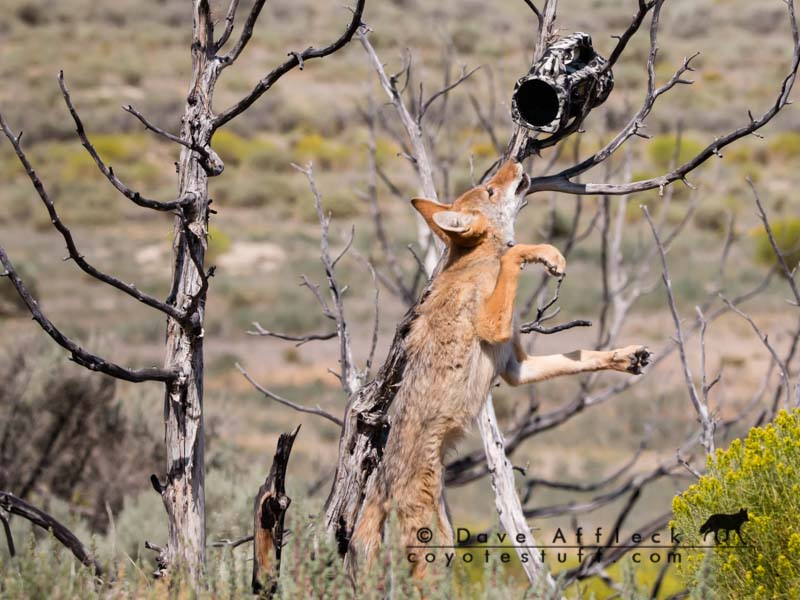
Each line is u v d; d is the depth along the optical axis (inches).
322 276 4284.0
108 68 7190.0
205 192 607.8
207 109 615.8
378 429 613.0
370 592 495.5
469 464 1056.8
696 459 1433.3
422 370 601.3
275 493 549.3
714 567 550.9
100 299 3892.7
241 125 6520.7
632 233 4557.1
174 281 615.5
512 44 6702.8
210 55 626.5
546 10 631.8
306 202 5260.8
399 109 821.2
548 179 634.2
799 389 717.3
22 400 1520.7
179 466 599.5
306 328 3710.6
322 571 509.4
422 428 593.9
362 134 6412.4
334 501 607.8
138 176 5565.9
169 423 604.1
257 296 4008.4
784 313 3631.9
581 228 4473.4
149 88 6958.7
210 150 593.3
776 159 6077.8
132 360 3016.7
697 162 593.9
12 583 500.1
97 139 5905.5
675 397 2861.7
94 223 5044.3
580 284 3934.5
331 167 6048.2
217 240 4628.4
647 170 5044.3
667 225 4734.3
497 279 601.3
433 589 498.6
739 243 4591.5
